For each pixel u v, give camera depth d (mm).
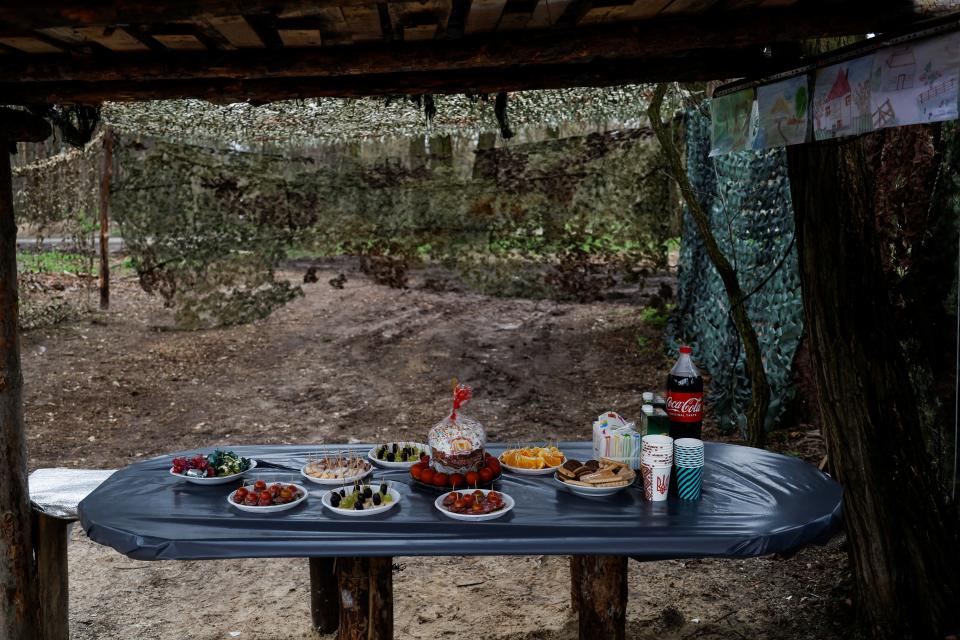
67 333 9844
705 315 7691
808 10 2582
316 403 7984
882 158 4238
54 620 3484
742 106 3418
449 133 7047
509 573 4602
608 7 2436
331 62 2736
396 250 7914
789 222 5984
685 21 2609
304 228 7840
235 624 4051
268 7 1938
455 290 12461
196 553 2553
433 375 8750
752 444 4973
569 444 3764
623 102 6391
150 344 9672
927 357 3873
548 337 9953
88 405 7758
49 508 3393
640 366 8711
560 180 7566
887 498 3514
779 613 3986
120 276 13055
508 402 7910
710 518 2748
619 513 2799
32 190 10352
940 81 2281
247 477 3283
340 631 3152
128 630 3998
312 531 2652
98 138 10258
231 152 7586
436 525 2691
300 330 10500
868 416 3527
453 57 2717
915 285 3871
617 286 12328
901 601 3502
